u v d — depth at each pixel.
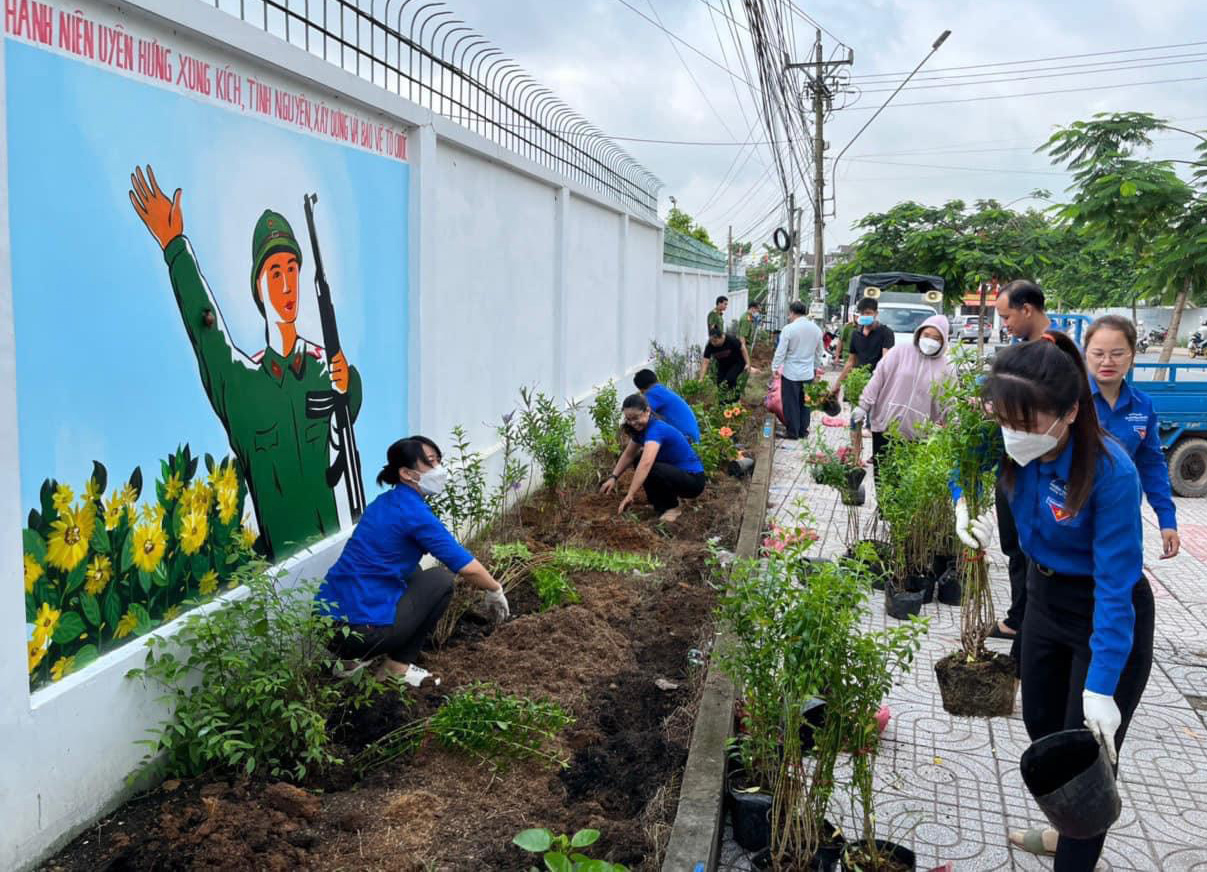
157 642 3.50
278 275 4.46
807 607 3.14
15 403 2.85
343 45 4.98
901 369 7.56
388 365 5.73
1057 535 3.07
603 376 11.71
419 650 4.64
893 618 5.93
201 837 3.12
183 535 3.79
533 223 8.55
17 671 2.89
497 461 7.59
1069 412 2.85
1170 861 3.48
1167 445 10.13
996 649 5.39
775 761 3.37
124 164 3.40
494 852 3.19
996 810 3.80
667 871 3.03
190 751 3.47
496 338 7.68
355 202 5.21
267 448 4.42
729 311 29.48
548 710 4.02
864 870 3.11
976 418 4.31
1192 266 12.27
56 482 3.11
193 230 3.81
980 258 23.27
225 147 4.02
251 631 3.66
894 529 6.15
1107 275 27.69
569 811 3.48
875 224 26.53
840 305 34.94
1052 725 3.36
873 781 4.01
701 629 5.24
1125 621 2.82
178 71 3.69
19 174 2.94
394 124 5.65
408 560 4.43
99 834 3.20
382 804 3.45
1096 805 2.74
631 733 4.06
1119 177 12.50
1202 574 7.07
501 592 4.74
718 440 9.77
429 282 6.06
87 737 3.20
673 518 7.79
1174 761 4.25
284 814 3.30
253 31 4.03
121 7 3.35
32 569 3.01
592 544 6.85
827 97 23.95
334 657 4.22
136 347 3.49
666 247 16.73
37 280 3.02
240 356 4.17
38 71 3.00
